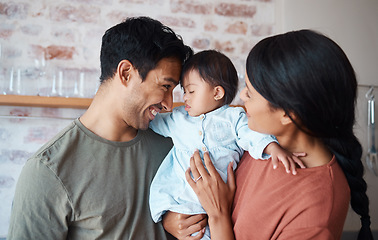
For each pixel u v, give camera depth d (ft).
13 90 6.67
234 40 7.77
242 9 7.83
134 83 3.69
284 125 3.20
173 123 4.33
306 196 3.06
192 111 4.23
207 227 3.92
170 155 4.22
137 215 3.83
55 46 7.07
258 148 3.53
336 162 3.29
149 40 3.59
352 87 2.95
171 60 3.71
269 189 3.29
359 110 7.86
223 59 4.19
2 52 6.80
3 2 6.96
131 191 3.82
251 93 3.19
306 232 2.95
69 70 6.97
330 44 2.89
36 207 3.45
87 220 3.65
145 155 4.05
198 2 7.66
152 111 3.88
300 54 2.85
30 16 7.04
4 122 6.97
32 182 3.48
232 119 4.18
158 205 3.86
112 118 3.84
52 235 3.51
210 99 4.16
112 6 7.32
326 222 2.96
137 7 7.42
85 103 6.64
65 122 7.23
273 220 3.19
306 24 7.82
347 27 7.91
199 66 4.10
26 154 7.02
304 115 2.91
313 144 3.31
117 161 3.83
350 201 3.42
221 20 7.73
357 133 7.82
